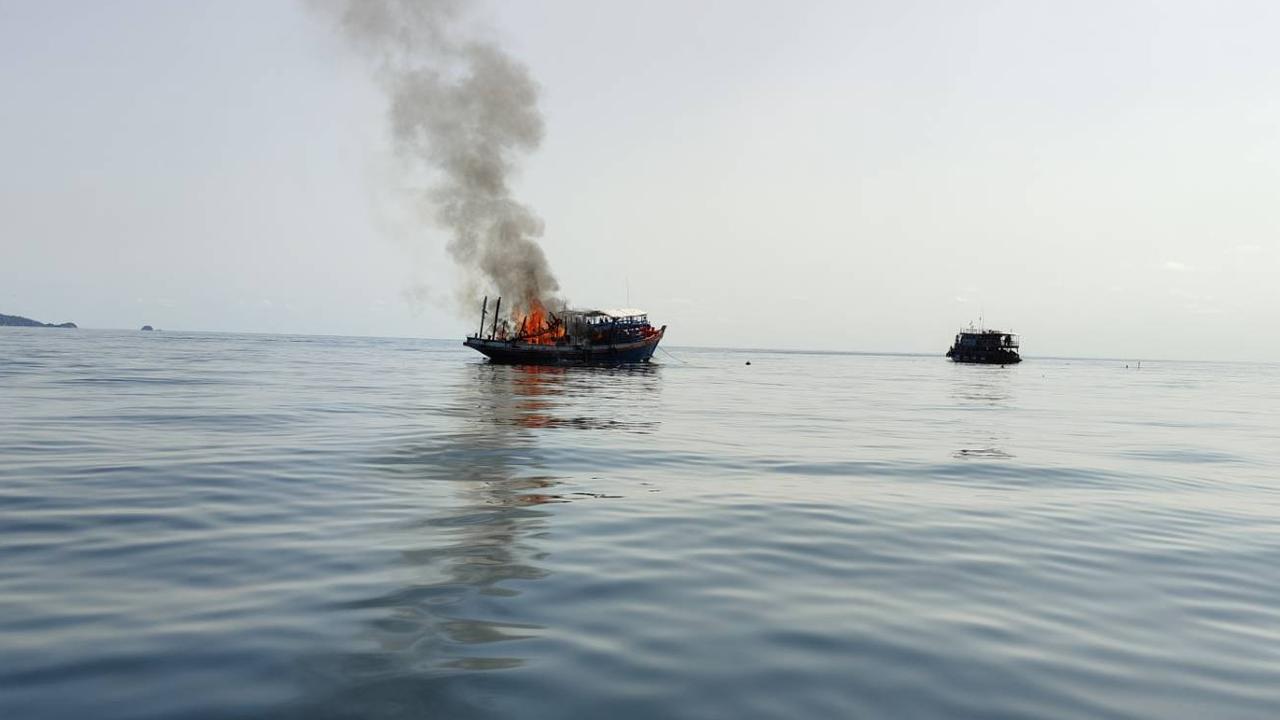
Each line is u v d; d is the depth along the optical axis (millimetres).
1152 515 11516
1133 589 7484
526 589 7012
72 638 5504
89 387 34125
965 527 10312
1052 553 8922
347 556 8031
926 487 13836
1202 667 5461
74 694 4574
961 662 5461
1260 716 4664
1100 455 19734
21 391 30891
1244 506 12578
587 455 17047
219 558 7871
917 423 28828
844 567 8109
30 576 7105
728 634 5941
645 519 10344
